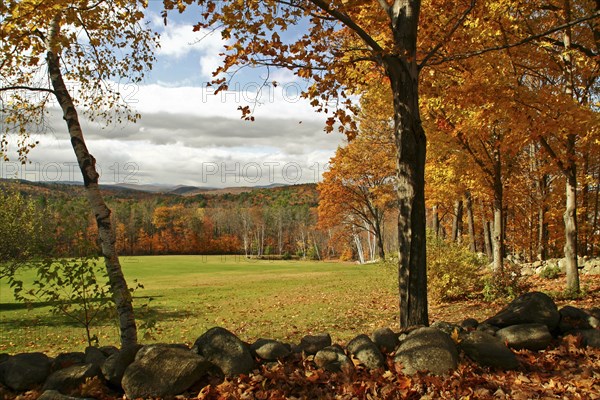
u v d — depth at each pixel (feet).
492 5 29.17
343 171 108.17
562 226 72.28
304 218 289.53
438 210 90.33
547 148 38.04
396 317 38.93
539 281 50.65
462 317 35.83
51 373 15.19
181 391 13.85
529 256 92.12
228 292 72.74
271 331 36.27
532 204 79.05
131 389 13.78
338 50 21.83
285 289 73.05
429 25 26.84
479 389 13.96
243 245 290.35
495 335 18.47
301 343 17.03
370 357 15.79
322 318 41.34
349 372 14.94
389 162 95.61
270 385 14.33
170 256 225.76
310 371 15.14
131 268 142.00
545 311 19.29
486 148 45.62
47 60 21.33
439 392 13.83
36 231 45.47
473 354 16.16
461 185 52.60
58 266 19.83
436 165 49.93
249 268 141.59
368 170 104.73
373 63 27.66
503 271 44.98
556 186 66.28
